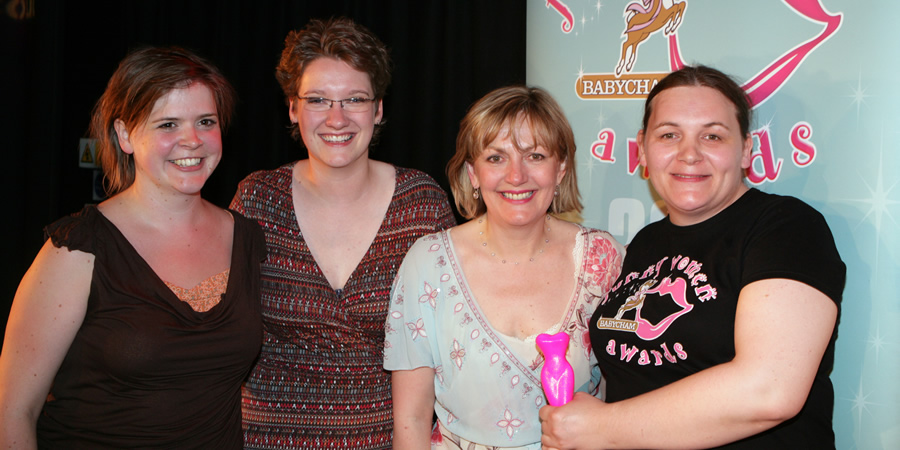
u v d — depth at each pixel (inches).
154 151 56.7
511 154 60.2
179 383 56.8
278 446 67.1
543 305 62.9
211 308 58.7
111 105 57.9
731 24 77.5
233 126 125.3
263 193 70.0
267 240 68.7
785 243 49.4
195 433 58.0
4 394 53.2
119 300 54.7
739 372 46.3
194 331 56.7
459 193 68.1
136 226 58.4
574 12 84.6
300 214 70.4
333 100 65.8
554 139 60.2
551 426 54.7
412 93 114.6
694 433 47.6
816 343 46.0
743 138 57.1
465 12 109.3
